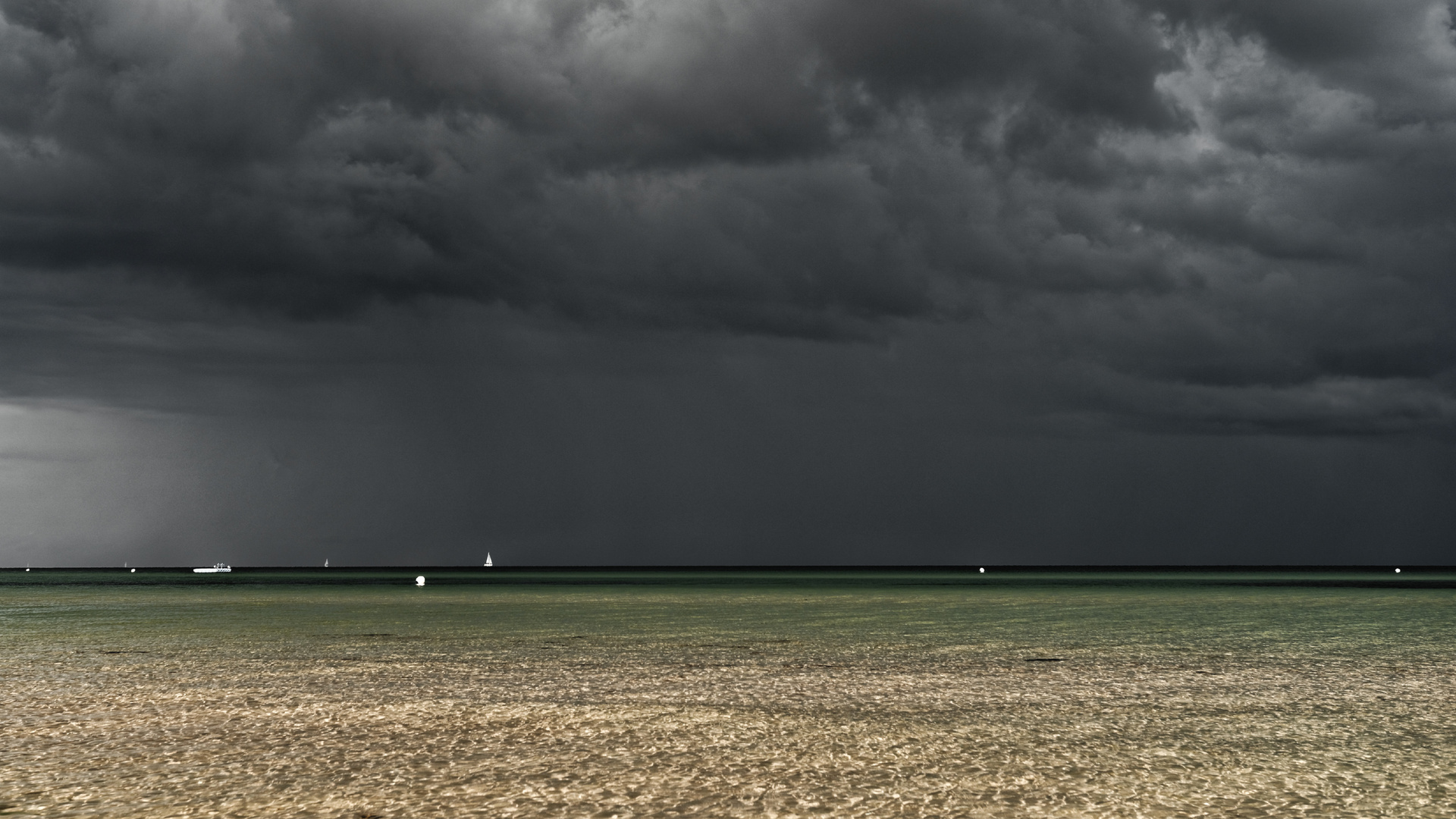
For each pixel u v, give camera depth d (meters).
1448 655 40.25
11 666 36.62
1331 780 18.25
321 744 21.50
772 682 32.00
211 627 57.38
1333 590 127.44
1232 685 31.20
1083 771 18.91
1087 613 72.38
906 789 17.52
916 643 46.28
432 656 40.25
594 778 18.34
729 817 15.83
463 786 17.80
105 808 16.33
